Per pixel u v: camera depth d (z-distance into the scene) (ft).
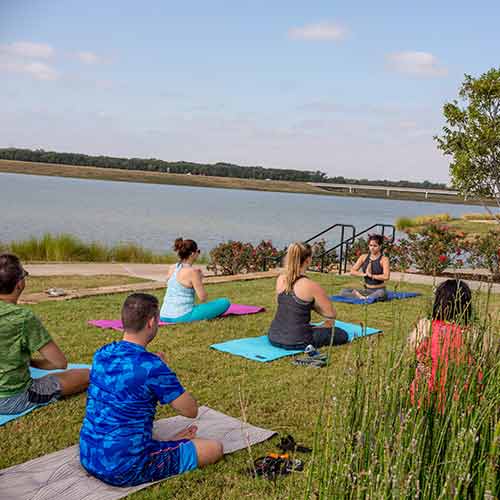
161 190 426.51
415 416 6.64
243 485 10.29
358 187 404.16
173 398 10.18
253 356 18.48
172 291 23.48
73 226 104.47
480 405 6.84
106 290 30.86
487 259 42.14
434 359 7.85
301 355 18.92
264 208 241.35
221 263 45.32
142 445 10.09
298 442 12.30
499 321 8.41
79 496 9.67
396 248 44.24
